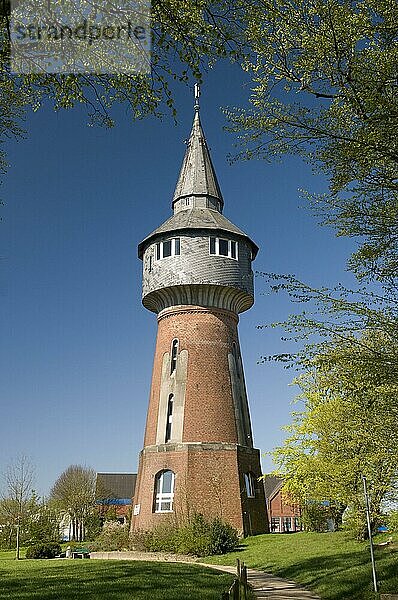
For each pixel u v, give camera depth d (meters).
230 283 43.34
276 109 11.80
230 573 24.69
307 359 12.09
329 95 11.66
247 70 11.51
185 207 46.72
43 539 60.69
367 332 12.34
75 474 85.62
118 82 11.64
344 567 21.94
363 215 12.20
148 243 45.31
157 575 22.17
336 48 11.12
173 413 42.12
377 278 12.41
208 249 43.41
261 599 17.27
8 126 14.23
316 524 39.28
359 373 11.84
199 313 43.69
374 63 11.09
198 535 35.69
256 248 47.12
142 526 40.47
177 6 10.31
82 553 41.03
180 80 11.51
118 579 20.67
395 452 15.71
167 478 41.00
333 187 12.18
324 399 25.73
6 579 21.00
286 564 26.06
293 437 28.61
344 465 24.44
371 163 11.59
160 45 10.88
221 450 40.72
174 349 43.69
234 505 39.56
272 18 11.01
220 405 42.03
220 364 43.06
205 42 10.88
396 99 11.14
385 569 19.66
